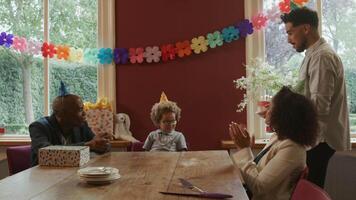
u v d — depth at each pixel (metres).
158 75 3.71
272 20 3.61
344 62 3.67
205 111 3.68
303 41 2.42
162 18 3.71
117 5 3.75
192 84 3.68
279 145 1.73
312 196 1.07
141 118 3.72
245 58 3.65
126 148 3.51
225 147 3.38
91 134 2.66
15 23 3.89
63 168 1.88
